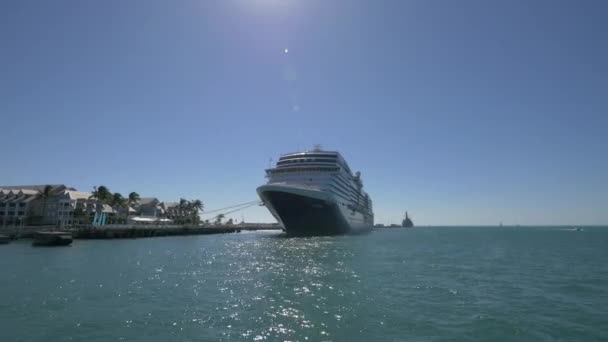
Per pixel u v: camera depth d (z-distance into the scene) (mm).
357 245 63781
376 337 15719
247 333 16219
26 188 112875
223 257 45406
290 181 76562
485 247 68438
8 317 18672
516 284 27453
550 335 16125
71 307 20531
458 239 104375
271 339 15484
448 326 17172
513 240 99750
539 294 24031
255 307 20422
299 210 71438
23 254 50625
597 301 22156
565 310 20000
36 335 16141
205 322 17781
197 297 22875
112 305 20969
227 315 18906
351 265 37531
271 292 24219
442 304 21141
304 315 18859
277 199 70062
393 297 22797
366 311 19578
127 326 17234
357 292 24203
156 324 17484
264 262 39875
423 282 27906
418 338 15633
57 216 98000
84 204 103438
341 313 19219
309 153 80938
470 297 22953
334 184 75938
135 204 119750
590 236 131500
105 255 49125
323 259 42531
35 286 26516
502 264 39906
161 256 47531
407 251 55969
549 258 47219
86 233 84000
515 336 15961
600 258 47406
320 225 76125
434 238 110500
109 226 93375
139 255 49000
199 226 128375
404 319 18203
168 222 134125
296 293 23906
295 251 51781
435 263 40156
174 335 16016
